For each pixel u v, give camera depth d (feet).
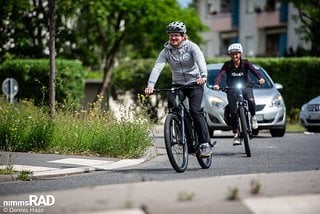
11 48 175.94
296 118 141.79
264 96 95.86
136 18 181.37
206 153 55.01
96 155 68.08
